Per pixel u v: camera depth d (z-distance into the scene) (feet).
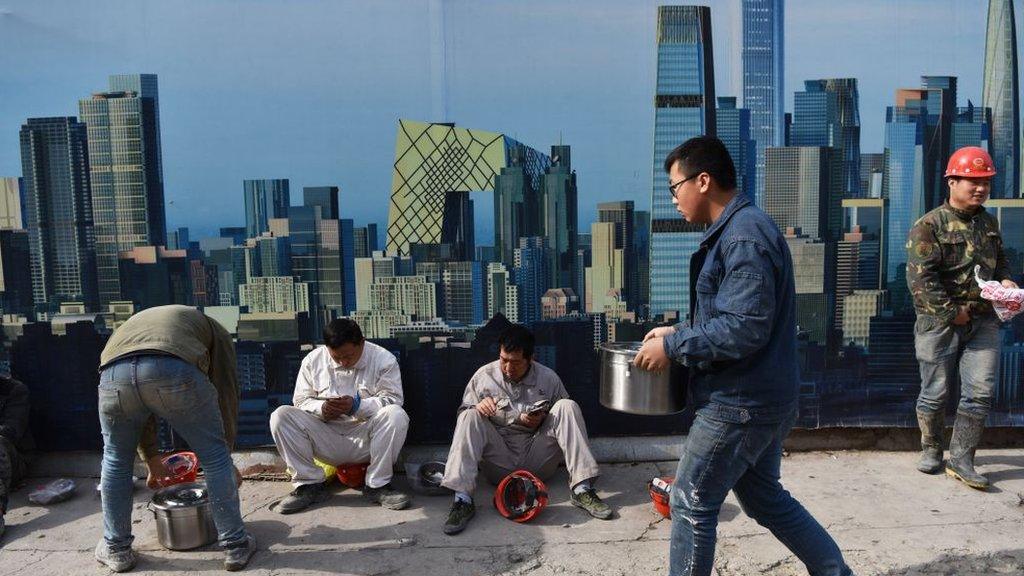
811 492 11.28
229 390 10.13
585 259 12.14
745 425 7.22
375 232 12.25
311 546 9.95
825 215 12.11
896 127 12.01
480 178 12.12
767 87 11.89
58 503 11.50
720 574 9.06
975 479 11.33
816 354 12.35
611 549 9.74
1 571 9.46
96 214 12.22
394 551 9.78
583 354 12.28
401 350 12.32
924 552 9.48
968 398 11.37
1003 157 12.14
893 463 12.41
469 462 10.74
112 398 8.90
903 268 12.16
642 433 12.62
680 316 12.13
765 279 6.91
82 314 12.32
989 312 11.12
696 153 7.47
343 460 11.58
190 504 9.85
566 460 11.06
